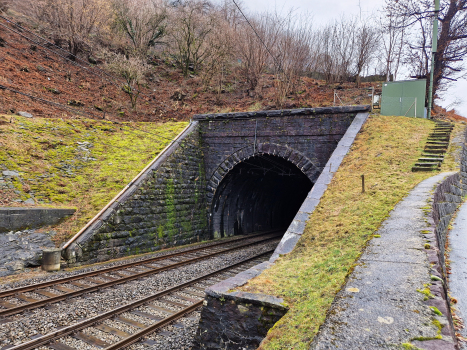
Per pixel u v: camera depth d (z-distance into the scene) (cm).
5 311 708
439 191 830
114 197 1364
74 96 2227
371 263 449
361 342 286
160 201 1584
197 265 1262
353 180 1073
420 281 375
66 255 1124
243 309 497
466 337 368
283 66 2786
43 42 2712
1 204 1114
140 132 1950
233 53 3112
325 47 2988
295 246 764
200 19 3206
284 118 1703
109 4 3005
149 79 3064
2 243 1032
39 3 2812
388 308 331
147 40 3328
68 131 1733
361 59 2834
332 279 500
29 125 1628
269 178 2455
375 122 1529
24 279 955
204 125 1952
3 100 1753
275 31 2916
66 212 1250
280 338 376
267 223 2870
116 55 2586
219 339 512
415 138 1381
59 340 630
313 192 1068
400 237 534
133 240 1399
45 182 1348
